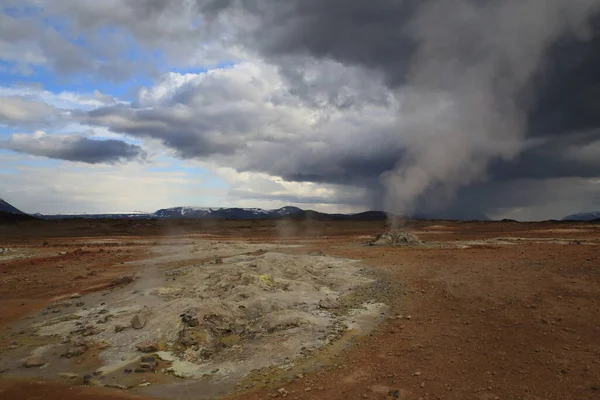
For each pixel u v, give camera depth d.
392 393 6.98
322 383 7.54
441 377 7.49
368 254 23.94
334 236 48.97
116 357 9.27
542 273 14.45
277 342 9.37
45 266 23.27
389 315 11.31
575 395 6.57
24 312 13.52
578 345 8.39
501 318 10.23
